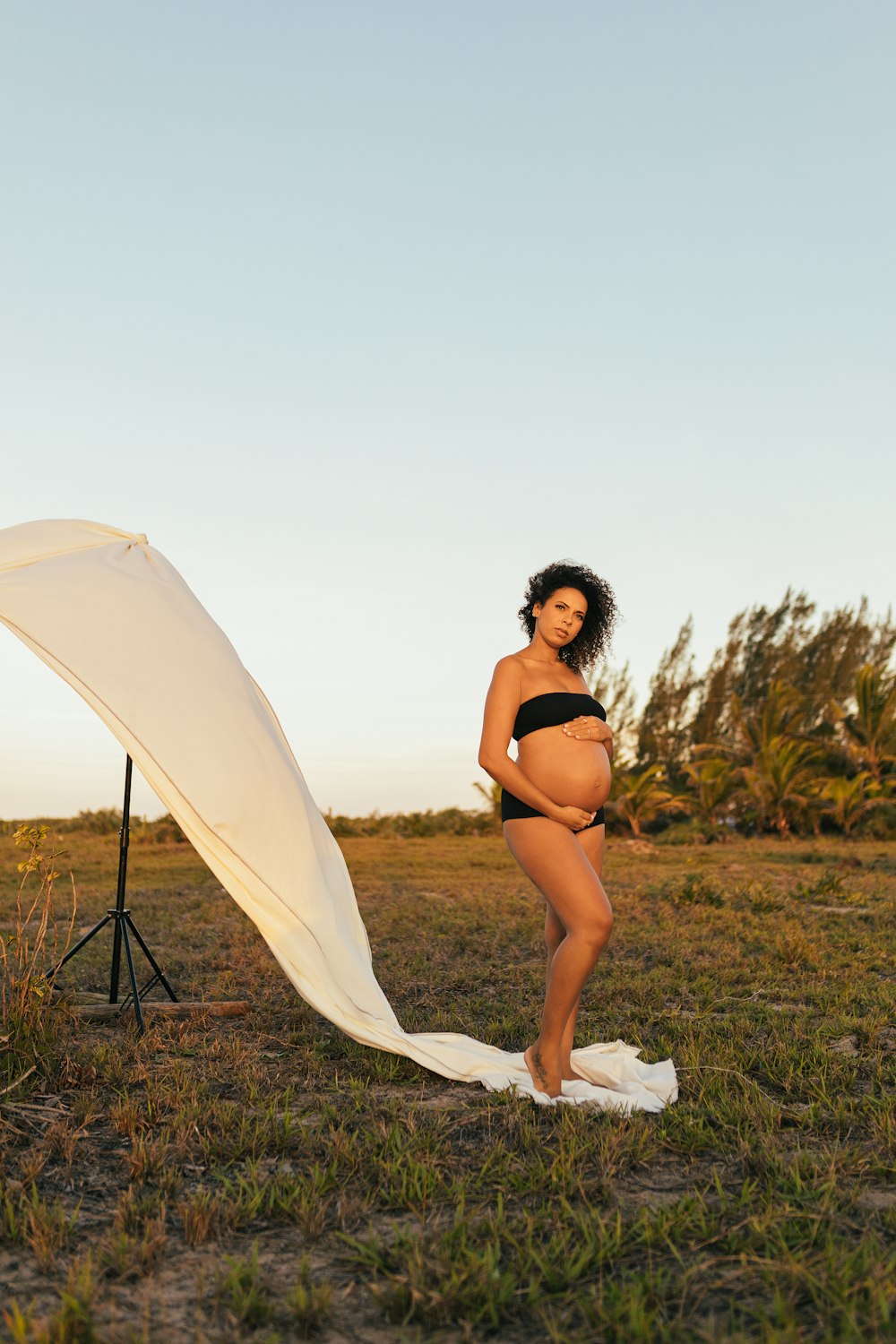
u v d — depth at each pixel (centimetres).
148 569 525
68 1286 216
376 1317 211
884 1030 502
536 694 403
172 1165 297
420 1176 283
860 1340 193
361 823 2988
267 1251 242
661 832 3023
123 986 606
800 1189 272
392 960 723
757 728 3148
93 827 2358
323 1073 409
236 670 495
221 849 439
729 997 591
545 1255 233
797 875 1490
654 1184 288
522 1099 367
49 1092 373
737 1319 208
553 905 385
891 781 2786
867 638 4031
